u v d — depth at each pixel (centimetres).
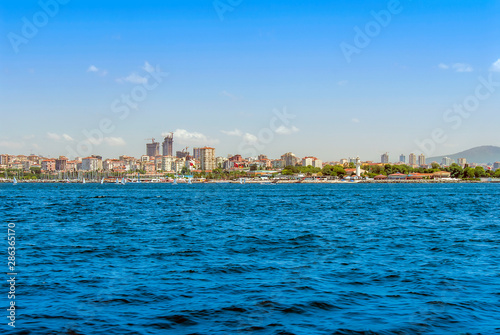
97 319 2122
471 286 2703
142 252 3906
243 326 2039
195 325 2053
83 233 5294
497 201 12719
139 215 8000
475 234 5194
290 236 5003
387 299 2438
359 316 2169
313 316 2167
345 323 2077
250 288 2645
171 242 4528
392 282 2802
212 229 5719
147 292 2558
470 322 2089
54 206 10669
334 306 2311
